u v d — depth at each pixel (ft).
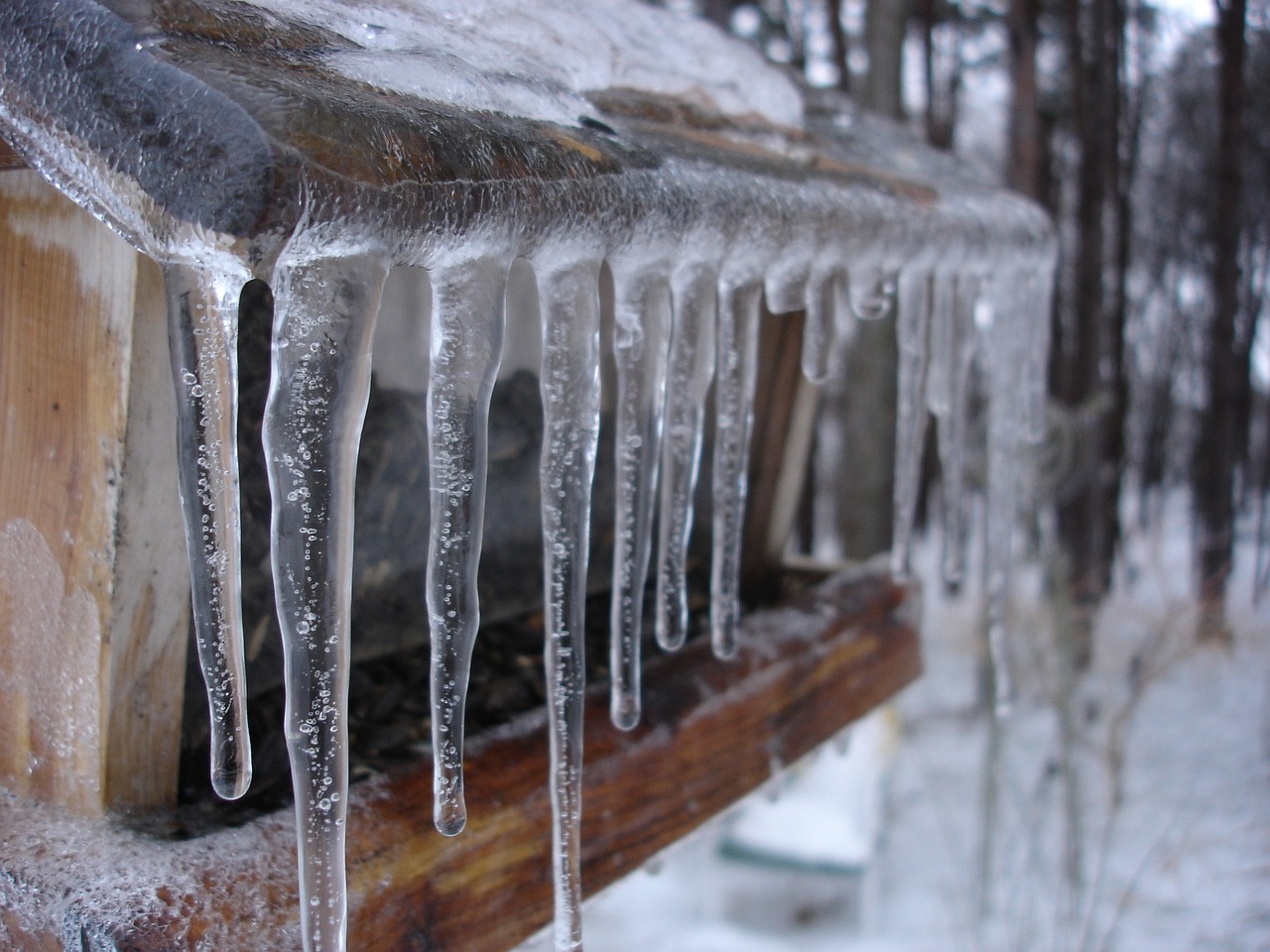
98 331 1.19
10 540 1.26
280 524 1.07
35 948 1.12
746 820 4.34
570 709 1.29
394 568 1.57
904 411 1.90
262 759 1.35
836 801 4.31
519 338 1.68
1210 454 6.54
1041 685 4.97
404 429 1.53
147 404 1.20
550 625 1.28
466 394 1.13
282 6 1.14
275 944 1.14
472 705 1.52
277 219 0.98
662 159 1.30
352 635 1.54
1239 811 4.83
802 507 7.07
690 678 1.64
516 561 1.77
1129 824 4.82
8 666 1.28
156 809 1.26
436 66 1.16
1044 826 4.77
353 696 1.49
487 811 1.33
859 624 1.97
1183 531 9.75
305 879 1.11
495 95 1.20
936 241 1.69
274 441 1.05
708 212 1.30
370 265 1.05
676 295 1.37
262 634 1.42
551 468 1.24
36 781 1.27
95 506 1.21
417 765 1.34
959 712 5.75
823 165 1.63
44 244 1.21
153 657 1.25
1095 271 6.33
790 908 4.27
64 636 1.24
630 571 1.36
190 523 1.08
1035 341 2.19
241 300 1.32
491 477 1.69
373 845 1.23
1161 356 9.19
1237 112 6.22
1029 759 5.32
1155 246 8.80
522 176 1.12
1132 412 10.00
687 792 1.57
